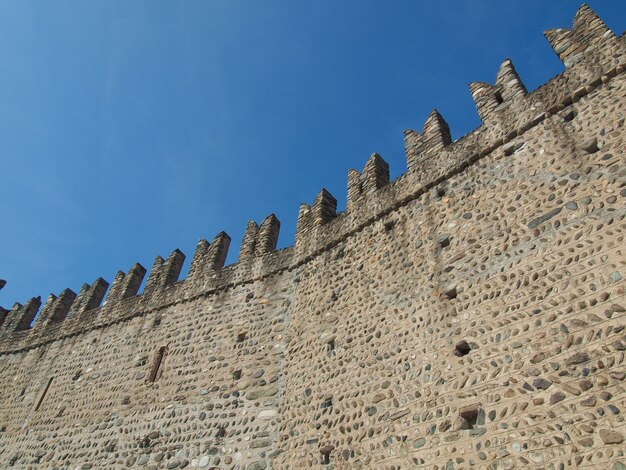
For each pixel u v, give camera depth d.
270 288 15.45
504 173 10.80
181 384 14.64
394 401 9.80
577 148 9.68
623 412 6.81
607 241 8.27
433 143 13.23
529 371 8.07
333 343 12.12
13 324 24.31
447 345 9.55
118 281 21.62
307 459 10.66
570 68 10.77
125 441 14.25
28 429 17.33
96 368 17.67
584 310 7.94
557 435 7.25
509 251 9.62
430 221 11.80
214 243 19.11
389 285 11.72
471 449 8.07
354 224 14.02
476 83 13.16
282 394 12.47
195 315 16.62
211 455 12.38
